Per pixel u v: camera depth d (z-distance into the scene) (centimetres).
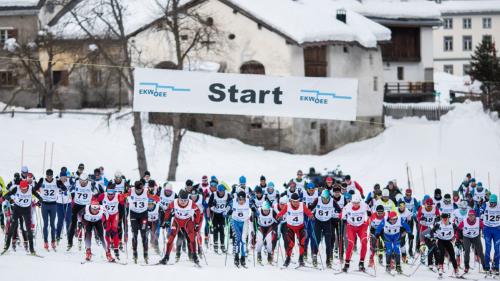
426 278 3209
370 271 3309
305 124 8362
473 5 16362
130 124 8119
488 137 8150
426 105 10256
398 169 6944
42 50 8950
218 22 8244
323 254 3778
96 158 6956
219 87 4081
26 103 9381
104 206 3209
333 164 7606
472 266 3672
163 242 3838
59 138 7306
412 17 11381
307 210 3250
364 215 3222
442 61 16562
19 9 9450
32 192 3353
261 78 4091
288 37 7944
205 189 3678
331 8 10081
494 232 3378
